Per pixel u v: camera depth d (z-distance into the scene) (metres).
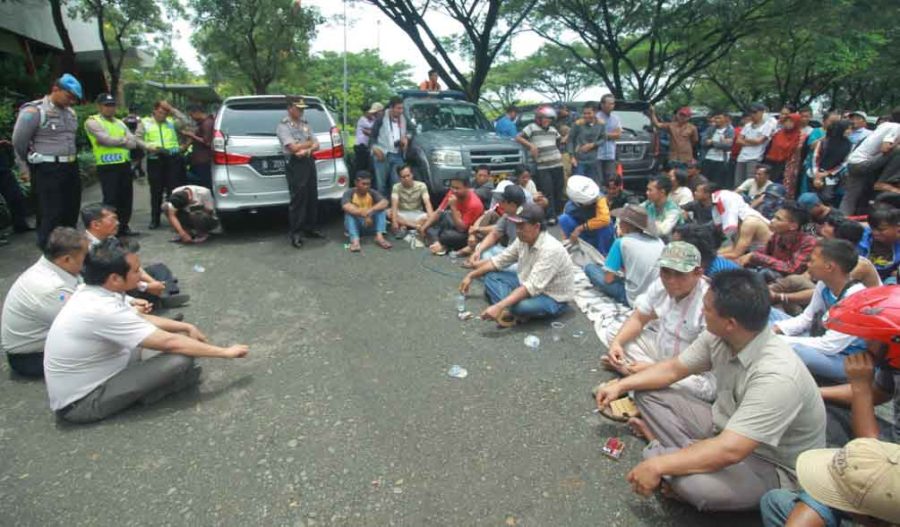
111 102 6.20
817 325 3.35
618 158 9.36
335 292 5.03
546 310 4.25
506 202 4.47
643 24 13.86
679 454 2.18
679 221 5.58
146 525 2.31
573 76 28.28
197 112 7.78
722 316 2.16
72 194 5.75
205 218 6.48
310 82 28.45
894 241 3.99
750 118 8.05
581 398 3.29
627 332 3.40
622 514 2.38
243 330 4.23
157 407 3.18
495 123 9.62
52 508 2.41
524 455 2.77
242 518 2.35
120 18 17.44
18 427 2.99
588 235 5.74
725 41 14.09
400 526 2.31
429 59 12.81
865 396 2.38
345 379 3.50
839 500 1.45
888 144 5.95
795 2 12.34
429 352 3.88
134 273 3.04
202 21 18.83
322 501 2.45
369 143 8.69
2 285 5.08
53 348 2.92
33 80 12.70
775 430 2.05
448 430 2.97
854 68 16.50
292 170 6.20
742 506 2.20
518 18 13.45
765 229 4.96
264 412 3.13
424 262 5.91
